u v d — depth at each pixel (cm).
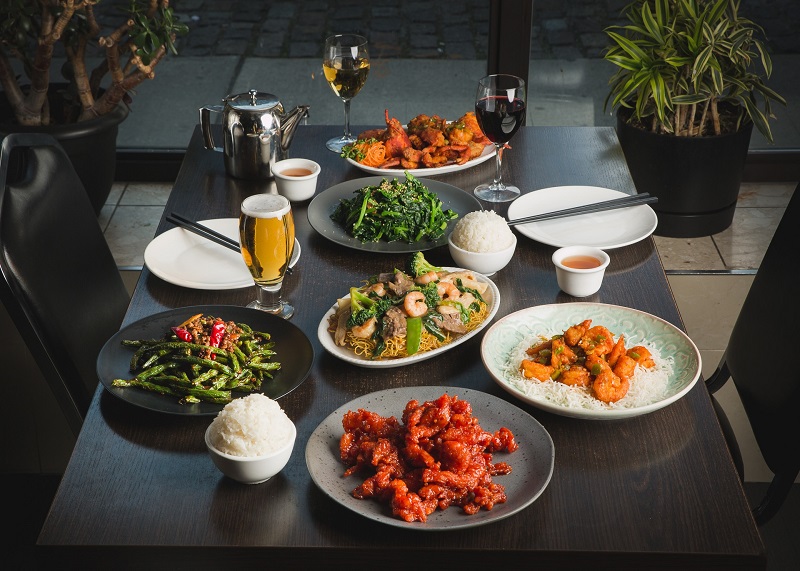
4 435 250
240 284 168
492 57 381
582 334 144
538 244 188
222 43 391
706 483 124
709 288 328
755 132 398
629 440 132
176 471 127
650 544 114
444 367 149
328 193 202
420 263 164
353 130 247
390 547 114
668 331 150
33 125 337
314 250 186
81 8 329
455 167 216
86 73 353
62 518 118
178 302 167
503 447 126
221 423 122
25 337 160
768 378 172
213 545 115
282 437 122
